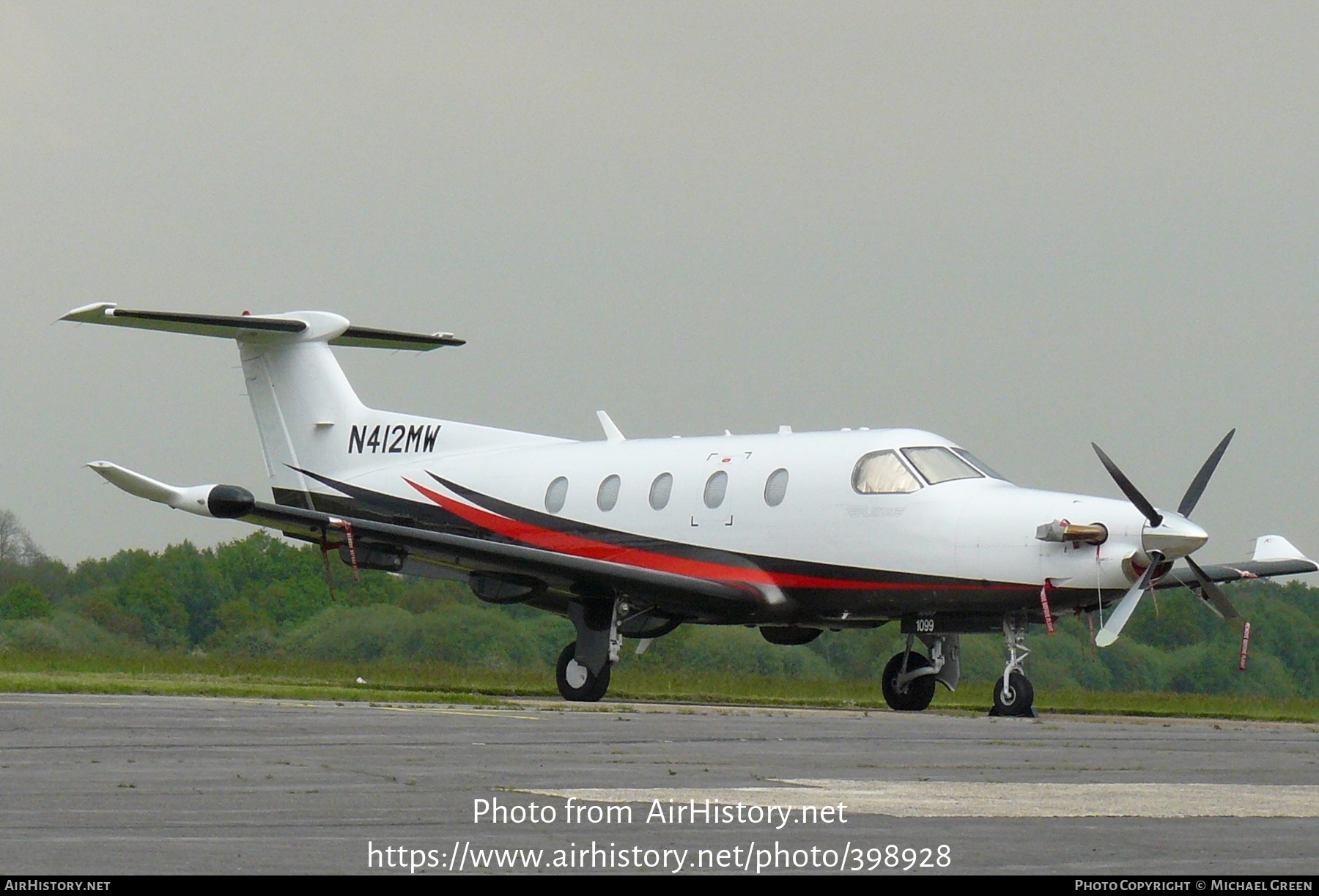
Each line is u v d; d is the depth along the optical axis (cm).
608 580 7506
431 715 5297
